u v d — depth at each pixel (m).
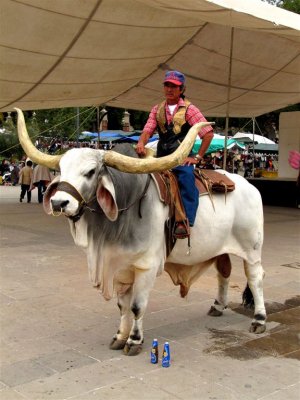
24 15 9.02
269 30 8.55
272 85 15.52
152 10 9.70
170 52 12.85
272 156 36.88
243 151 36.75
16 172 28.77
